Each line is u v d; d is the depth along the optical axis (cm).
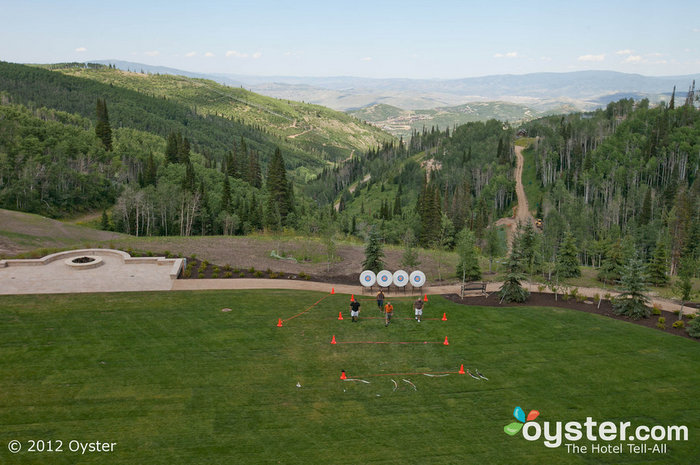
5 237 5534
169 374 2520
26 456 1822
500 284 4716
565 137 19138
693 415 2278
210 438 1991
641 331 3366
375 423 2147
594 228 11700
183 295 3878
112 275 4362
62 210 11038
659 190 14775
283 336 3119
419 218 11938
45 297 3672
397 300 4028
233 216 10606
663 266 5231
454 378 2602
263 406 2253
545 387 2519
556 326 3434
